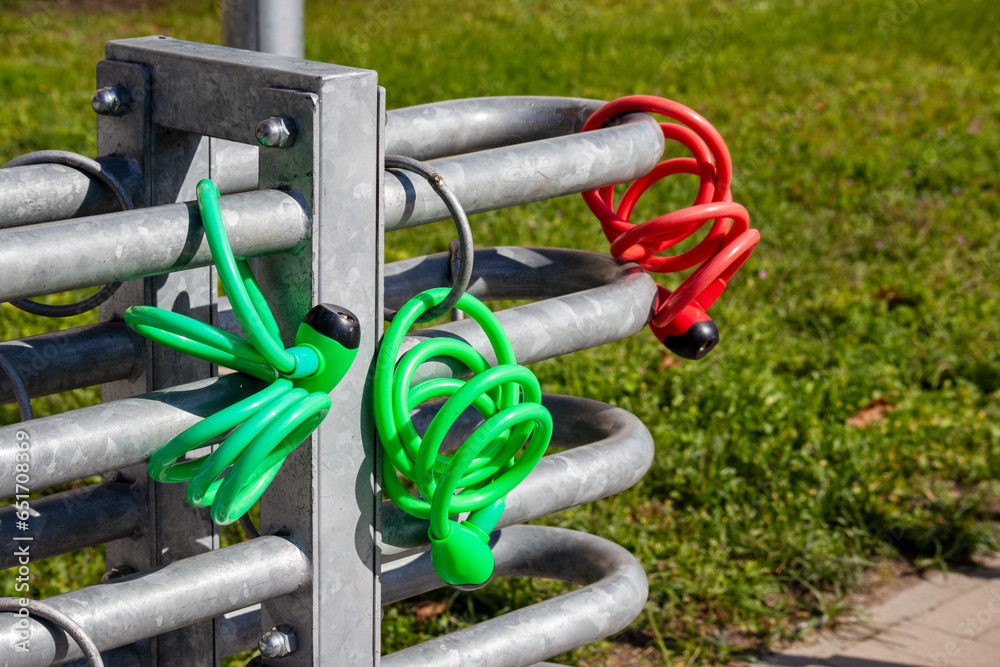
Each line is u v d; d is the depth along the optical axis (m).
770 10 13.59
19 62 9.76
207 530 1.51
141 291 1.39
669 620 3.06
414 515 1.28
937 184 6.99
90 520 1.42
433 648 1.34
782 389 4.19
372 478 1.23
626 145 1.43
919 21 13.12
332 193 1.12
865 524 3.47
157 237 1.04
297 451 1.18
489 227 5.72
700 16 13.29
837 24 12.83
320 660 1.24
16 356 1.32
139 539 1.49
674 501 3.56
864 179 7.04
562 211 6.04
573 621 1.45
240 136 1.17
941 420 4.10
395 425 1.22
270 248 1.10
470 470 1.30
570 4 13.97
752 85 9.70
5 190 1.20
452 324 1.37
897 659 2.95
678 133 1.68
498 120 1.73
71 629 1.03
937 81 10.12
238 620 1.65
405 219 1.22
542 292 1.79
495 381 1.24
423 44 10.91
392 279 1.70
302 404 1.09
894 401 4.27
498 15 12.98
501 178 1.29
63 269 0.98
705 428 3.91
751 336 4.70
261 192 1.10
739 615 3.07
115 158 1.32
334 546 1.22
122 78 1.29
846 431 3.87
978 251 5.94
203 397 1.14
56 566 2.95
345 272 1.15
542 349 1.39
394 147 1.62
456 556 1.28
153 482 1.44
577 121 1.70
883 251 5.88
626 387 4.05
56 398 3.76
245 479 1.07
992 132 8.23
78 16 12.14
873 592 3.29
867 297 5.17
